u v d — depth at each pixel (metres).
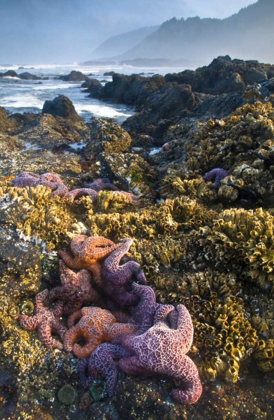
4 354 0.58
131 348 0.53
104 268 0.67
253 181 0.95
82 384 0.56
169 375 0.51
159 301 0.65
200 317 0.61
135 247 0.75
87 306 0.67
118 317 0.63
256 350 0.56
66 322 0.65
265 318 0.61
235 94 1.96
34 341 0.60
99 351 0.55
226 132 1.19
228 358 0.55
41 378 0.57
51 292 0.66
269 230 0.69
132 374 0.54
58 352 0.58
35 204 0.85
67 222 0.83
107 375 0.54
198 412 0.51
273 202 0.93
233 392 0.53
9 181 1.14
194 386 0.50
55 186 1.05
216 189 1.03
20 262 0.68
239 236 0.70
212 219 0.84
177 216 0.89
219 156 1.14
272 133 1.06
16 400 0.55
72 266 0.68
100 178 1.25
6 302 0.64
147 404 0.52
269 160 0.98
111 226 0.81
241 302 0.63
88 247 0.68
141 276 0.65
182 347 0.51
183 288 0.66
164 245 0.75
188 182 1.05
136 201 1.07
